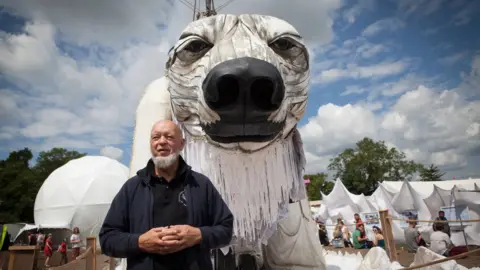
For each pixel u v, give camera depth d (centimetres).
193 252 120
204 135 173
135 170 210
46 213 1964
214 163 173
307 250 228
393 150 4781
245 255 217
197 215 125
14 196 3475
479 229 891
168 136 129
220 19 171
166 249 114
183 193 127
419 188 1590
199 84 166
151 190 127
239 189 175
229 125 145
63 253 1102
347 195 1435
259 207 181
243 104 135
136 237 116
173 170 130
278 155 180
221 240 123
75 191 1977
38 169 4959
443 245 593
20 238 1978
